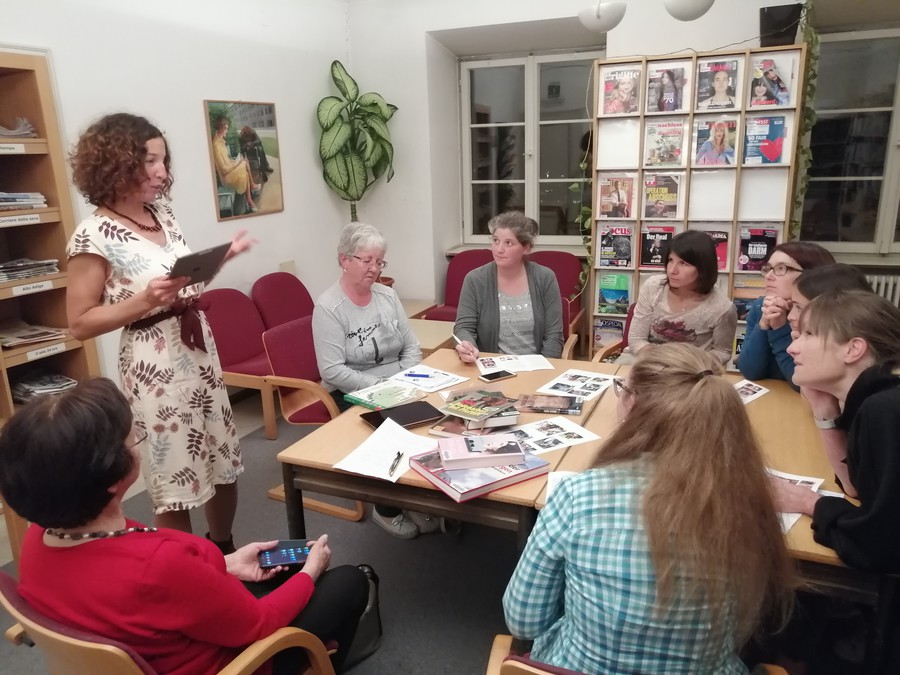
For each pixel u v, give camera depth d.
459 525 2.63
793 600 1.17
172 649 1.14
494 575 2.38
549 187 5.31
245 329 3.82
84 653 1.02
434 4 4.55
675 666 1.02
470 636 2.06
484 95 5.30
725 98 3.65
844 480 1.49
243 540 2.62
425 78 4.73
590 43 4.85
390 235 5.18
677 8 2.82
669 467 0.98
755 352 2.31
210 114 3.78
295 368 2.91
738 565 0.95
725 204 3.82
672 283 2.65
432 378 2.45
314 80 4.63
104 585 1.07
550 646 1.19
